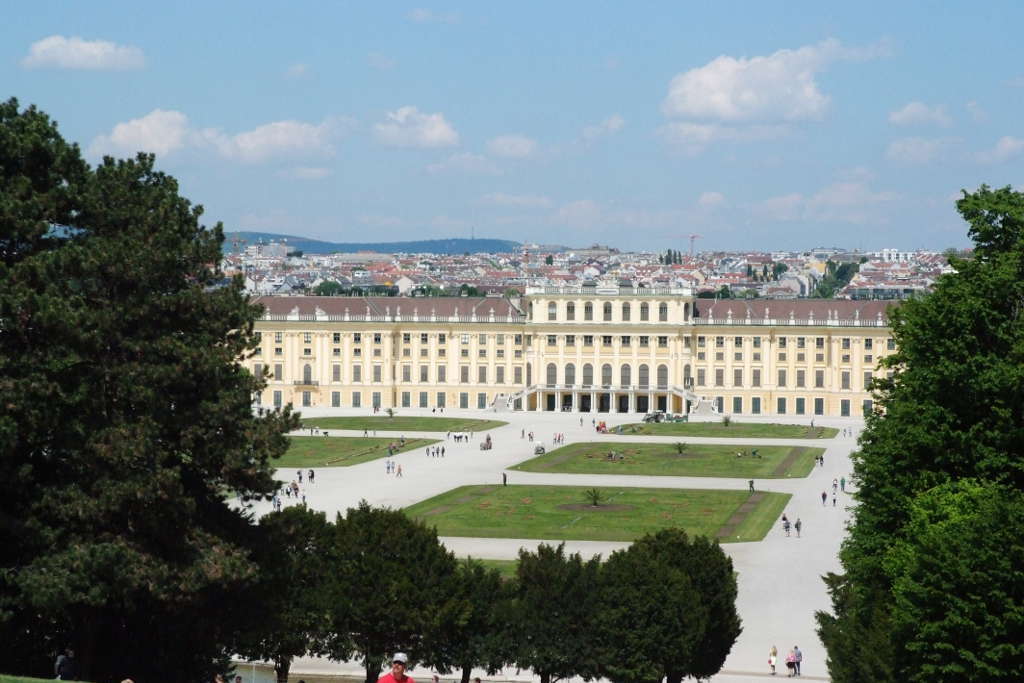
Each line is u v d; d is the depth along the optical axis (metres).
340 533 117.44
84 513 85.06
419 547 117.25
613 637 117.56
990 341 106.88
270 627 98.00
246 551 90.44
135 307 91.19
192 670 96.12
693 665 124.06
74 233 94.50
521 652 117.00
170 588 86.38
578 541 189.38
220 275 98.25
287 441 94.56
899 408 107.88
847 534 199.75
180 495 87.50
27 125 92.69
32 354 86.62
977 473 102.62
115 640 93.81
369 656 115.50
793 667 130.88
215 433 91.69
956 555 90.06
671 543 128.88
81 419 87.56
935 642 90.00
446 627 115.12
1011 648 87.50
